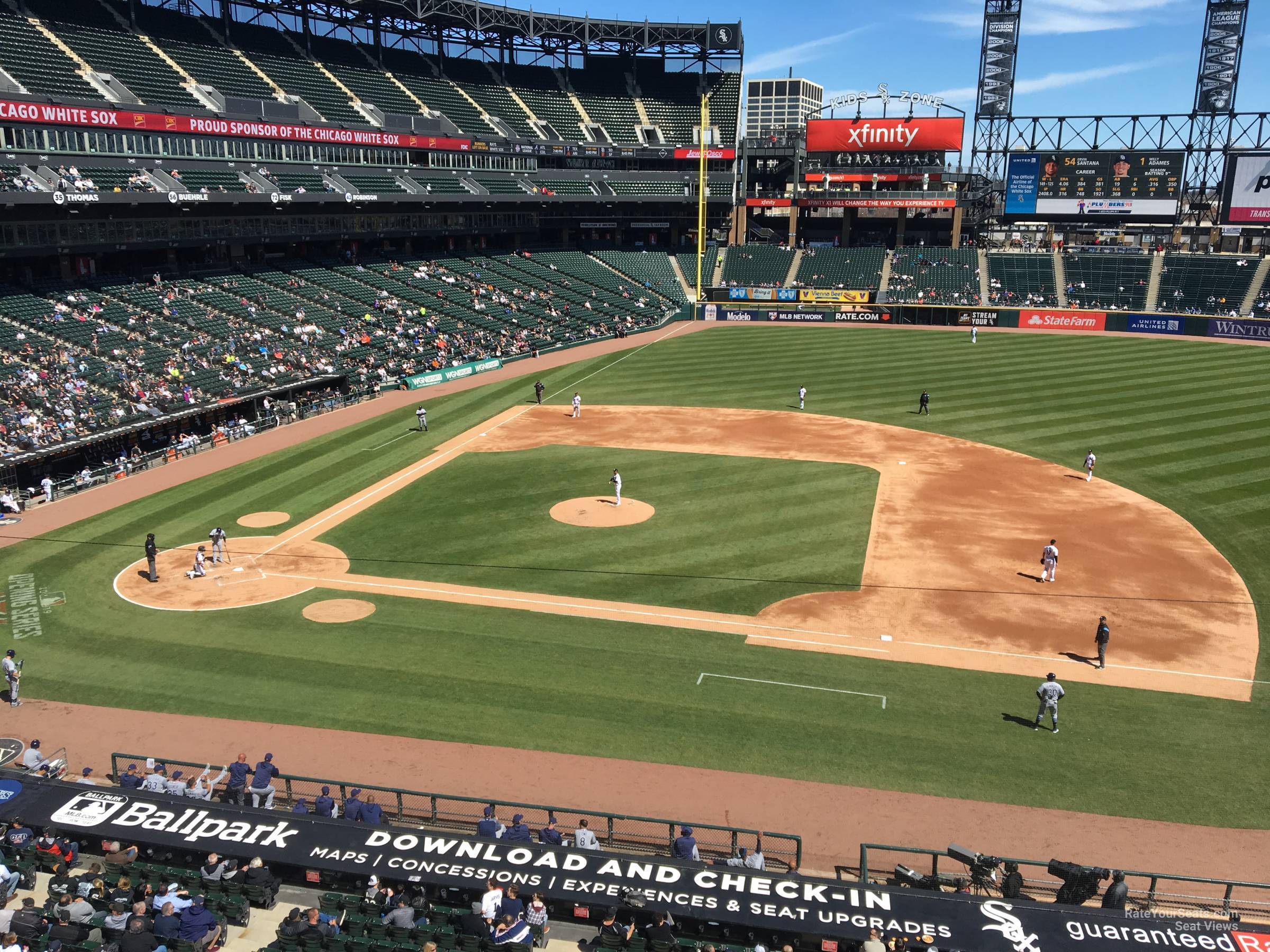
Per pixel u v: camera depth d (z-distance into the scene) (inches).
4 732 867.4
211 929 570.3
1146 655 1023.0
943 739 860.0
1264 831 727.7
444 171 3580.2
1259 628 1086.4
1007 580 1221.7
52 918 577.9
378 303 2913.4
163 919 565.6
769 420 2117.4
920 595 1176.8
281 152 3006.9
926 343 3196.4
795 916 580.7
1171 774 804.0
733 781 792.9
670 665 999.0
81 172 2352.4
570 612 1130.7
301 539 1392.7
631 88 4424.2
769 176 4426.7
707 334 3506.4
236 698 932.0
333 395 2315.5
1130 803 762.8
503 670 989.2
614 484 1510.8
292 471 1753.2
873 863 687.7
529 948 560.7
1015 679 971.9
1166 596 1173.7
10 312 2062.0
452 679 970.1
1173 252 3826.3
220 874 621.6
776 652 1029.2
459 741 854.5
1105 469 1696.6
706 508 1510.8
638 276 4030.5
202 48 3144.7
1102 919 575.8
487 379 2664.9
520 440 1968.5
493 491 1619.1
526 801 762.8
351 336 2632.9
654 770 809.5
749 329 3624.5
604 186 4089.6
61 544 1376.7
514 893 587.5
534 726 880.9
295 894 637.9
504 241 4131.4
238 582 1233.4
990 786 786.8
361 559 1310.3
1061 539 1365.7
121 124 2484.0
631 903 588.7
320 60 3550.7
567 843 689.6
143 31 3006.9
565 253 4101.9
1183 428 1936.5
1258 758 828.6
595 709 911.0
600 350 3144.7
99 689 951.0
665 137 4315.9
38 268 2340.1
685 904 589.6
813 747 845.8
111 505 1563.7
